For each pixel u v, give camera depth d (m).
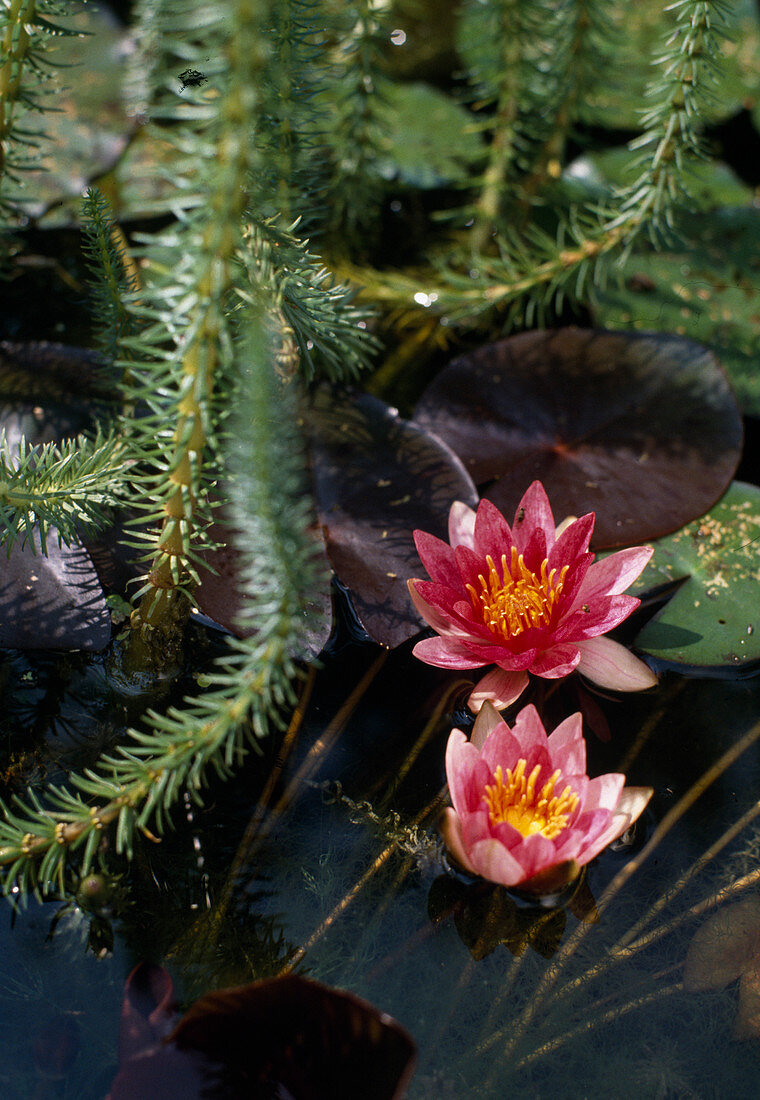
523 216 1.44
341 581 1.25
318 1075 1.11
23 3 1.20
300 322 1.21
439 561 1.24
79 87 1.49
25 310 1.39
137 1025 1.12
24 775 1.19
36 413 1.29
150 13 1.22
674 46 1.28
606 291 1.41
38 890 1.16
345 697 1.23
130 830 1.14
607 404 1.33
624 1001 1.15
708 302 1.40
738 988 1.15
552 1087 1.13
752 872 1.18
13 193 1.41
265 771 1.21
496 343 1.36
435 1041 1.14
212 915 1.16
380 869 1.18
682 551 1.28
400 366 1.39
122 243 1.24
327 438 1.30
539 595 1.24
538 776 1.18
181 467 1.15
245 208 1.15
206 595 1.24
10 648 1.22
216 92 1.10
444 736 1.22
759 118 1.57
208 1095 1.11
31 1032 1.13
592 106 1.43
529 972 1.15
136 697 1.22
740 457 1.30
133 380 1.27
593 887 1.18
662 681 1.25
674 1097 1.13
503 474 1.31
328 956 1.15
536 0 1.36
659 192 1.32
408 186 1.50
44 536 1.19
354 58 1.36
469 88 1.67
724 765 1.22
